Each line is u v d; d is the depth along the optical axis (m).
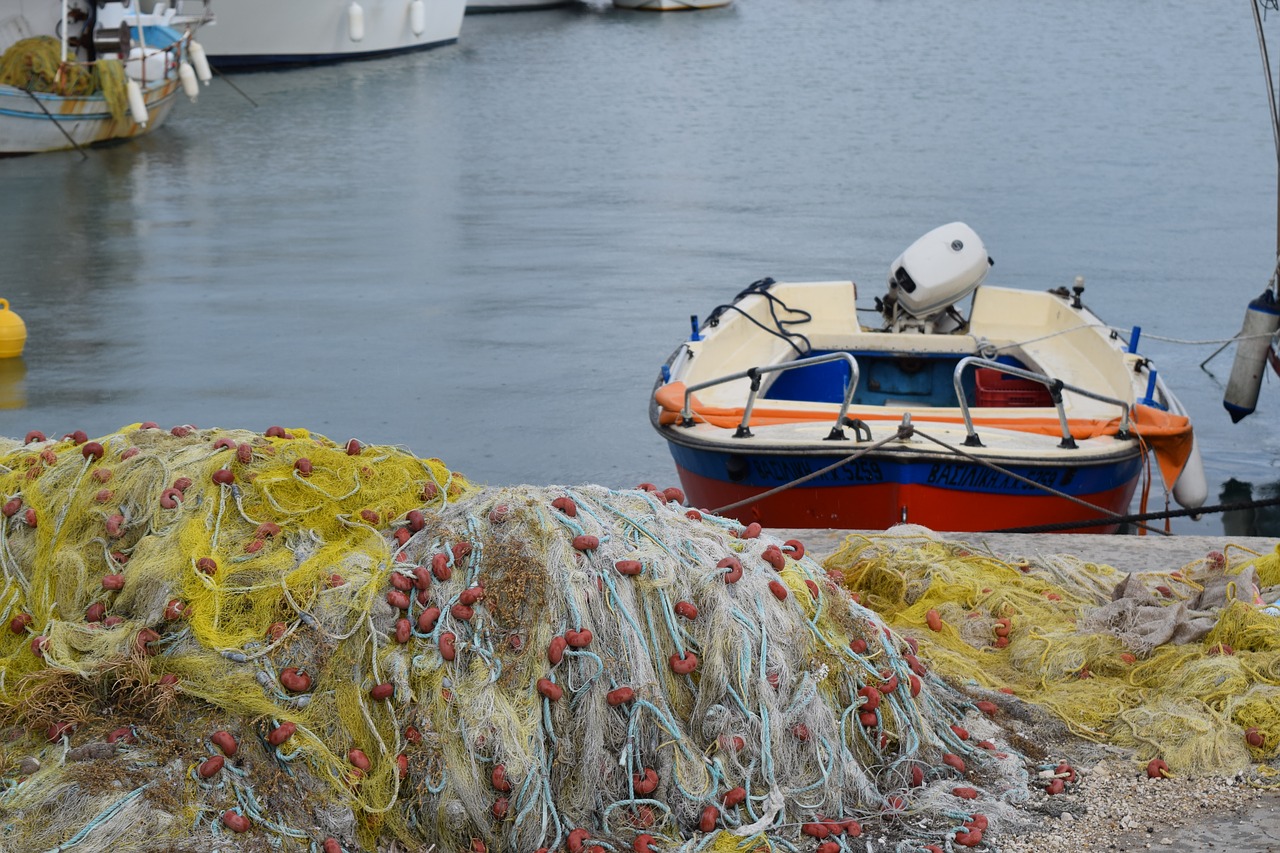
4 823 3.24
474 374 13.50
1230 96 33.50
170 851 3.21
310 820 3.44
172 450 4.38
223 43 40.41
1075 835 3.78
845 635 4.15
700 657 3.83
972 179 23.89
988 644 5.01
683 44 47.81
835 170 25.17
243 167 26.55
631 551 3.91
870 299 16.28
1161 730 4.28
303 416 12.28
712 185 23.94
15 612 4.14
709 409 9.08
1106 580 5.55
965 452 7.91
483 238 20.03
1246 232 19.42
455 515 4.07
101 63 28.30
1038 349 11.05
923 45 46.66
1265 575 5.33
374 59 43.50
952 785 3.97
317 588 3.82
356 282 17.42
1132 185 23.06
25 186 24.39
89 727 3.54
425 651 3.71
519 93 36.62
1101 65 40.34
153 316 15.84
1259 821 3.84
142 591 3.89
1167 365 13.95
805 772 3.83
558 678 3.72
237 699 3.58
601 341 14.65
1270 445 11.92
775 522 8.62
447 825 3.58
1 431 11.98
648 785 3.67
